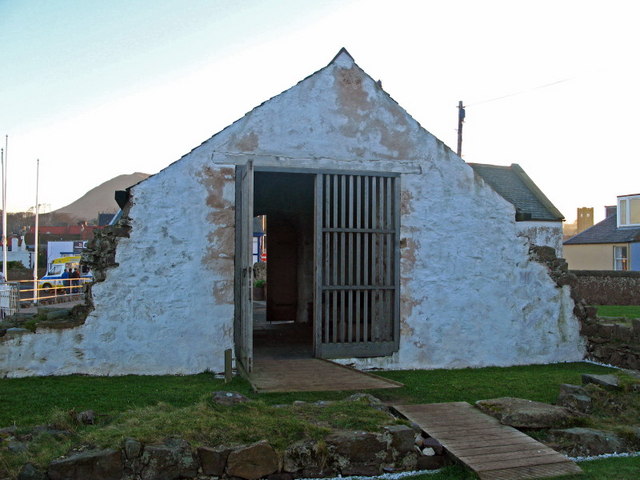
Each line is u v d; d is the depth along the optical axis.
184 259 8.91
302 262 14.90
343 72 9.66
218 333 8.98
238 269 9.07
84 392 7.23
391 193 9.82
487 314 10.14
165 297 8.80
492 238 10.27
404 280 9.75
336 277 9.45
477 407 6.48
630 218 31.11
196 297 8.92
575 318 10.74
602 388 6.84
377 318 9.65
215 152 9.07
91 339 8.52
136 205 8.77
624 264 31.06
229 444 4.89
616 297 23.70
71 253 44.00
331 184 9.77
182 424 5.07
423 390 7.79
